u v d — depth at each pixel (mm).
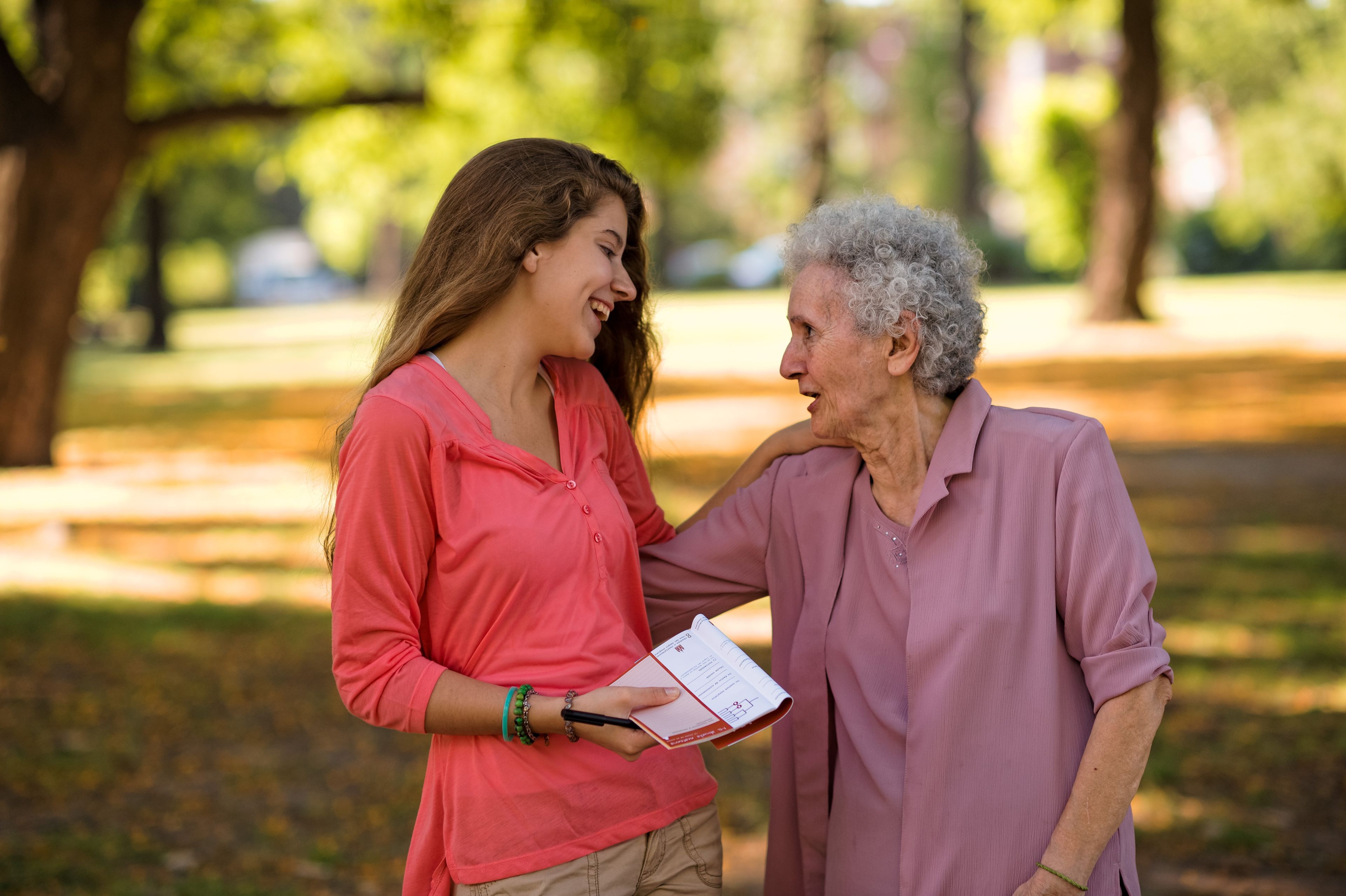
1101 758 1977
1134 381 17406
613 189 2180
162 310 32469
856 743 2174
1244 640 6496
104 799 4809
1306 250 40344
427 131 17531
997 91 58062
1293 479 10820
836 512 2273
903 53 53906
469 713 1938
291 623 7270
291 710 5863
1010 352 21609
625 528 2176
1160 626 2041
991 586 2066
